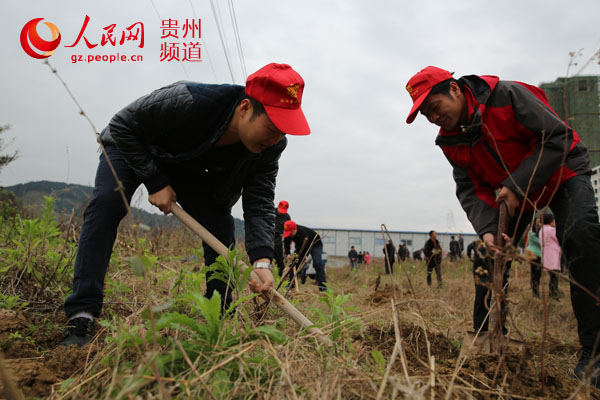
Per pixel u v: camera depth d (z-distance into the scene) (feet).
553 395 5.35
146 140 7.26
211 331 4.96
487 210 8.62
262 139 6.73
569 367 7.38
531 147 7.54
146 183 7.24
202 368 4.67
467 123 8.27
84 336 6.26
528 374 5.79
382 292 18.66
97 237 6.72
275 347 5.24
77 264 6.60
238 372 4.70
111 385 3.88
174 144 7.39
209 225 8.57
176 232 21.99
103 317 7.72
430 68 8.28
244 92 6.91
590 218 6.82
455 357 7.42
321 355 5.25
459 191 9.27
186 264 15.87
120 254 11.80
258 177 8.24
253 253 7.81
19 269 9.26
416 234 122.72
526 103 7.39
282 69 6.41
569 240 6.94
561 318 14.40
